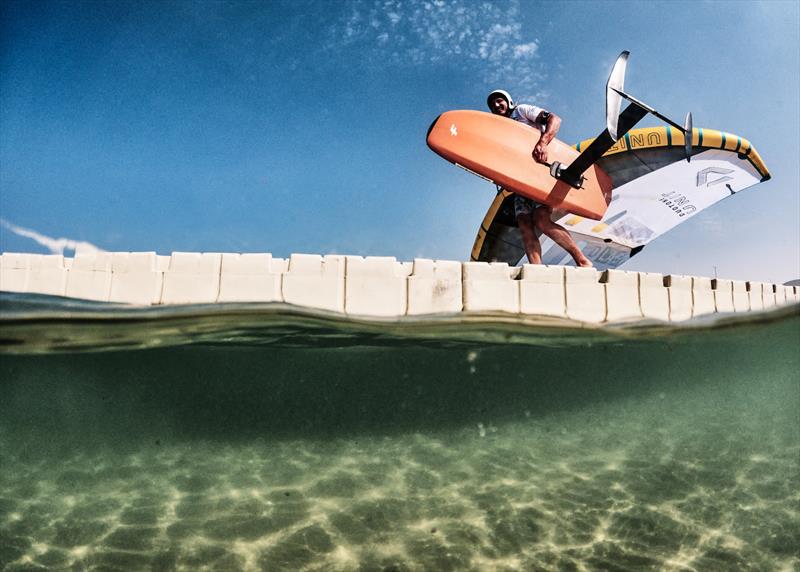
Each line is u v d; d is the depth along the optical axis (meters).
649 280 5.81
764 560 3.53
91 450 6.02
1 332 4.93
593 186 5.75
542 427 7.86
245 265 4.49
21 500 4.32
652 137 7.05
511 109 5.74
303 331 5.42
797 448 6.39
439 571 3.23
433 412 10.27
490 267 4.97
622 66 4.52
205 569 3.21
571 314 5.24
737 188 7.64
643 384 11.74
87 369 7.35
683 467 5.45
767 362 11.07
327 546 3.52
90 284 4.44
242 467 5.24
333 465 5.31
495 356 8.05
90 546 3.51
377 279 4.70
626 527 3.95
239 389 9.36
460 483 4.77
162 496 4.39
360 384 9.89
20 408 8.43
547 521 4.00
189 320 4.75
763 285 7.25
